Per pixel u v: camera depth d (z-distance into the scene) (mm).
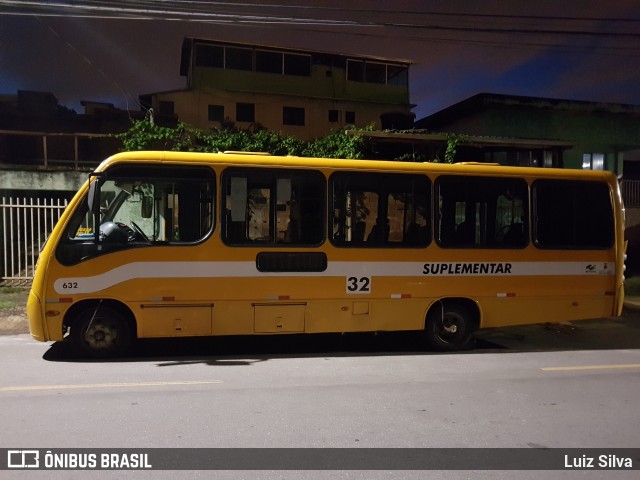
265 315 6922
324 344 7973
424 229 7406
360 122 30234
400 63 30938
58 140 23453
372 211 7250
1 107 25469
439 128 20391
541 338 8688
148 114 18656
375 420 4668
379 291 7246
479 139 13812
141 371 6219
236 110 28406
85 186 6656
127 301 6602
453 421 4676
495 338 8648
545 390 5648
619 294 8016
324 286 7074
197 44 27875
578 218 7910
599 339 8648
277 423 4562
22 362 6582
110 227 6641
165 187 6746
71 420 4570
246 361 6816
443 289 7441
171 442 4137
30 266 13180
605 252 7977
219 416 4711
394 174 7324
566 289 7828
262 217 6941
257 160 6957
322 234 7094
